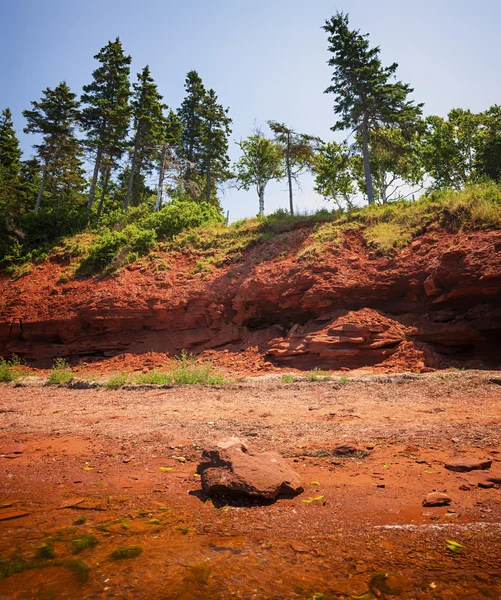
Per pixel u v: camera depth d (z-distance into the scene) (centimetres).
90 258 2759
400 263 1769
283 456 562
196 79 4994
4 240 3256
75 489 462
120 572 269
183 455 582
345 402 959
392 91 2856
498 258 1445
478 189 2016
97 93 4119
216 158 4672
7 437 733
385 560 282
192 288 2217
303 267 1959
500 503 381
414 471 480
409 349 1469
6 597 238
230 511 389
